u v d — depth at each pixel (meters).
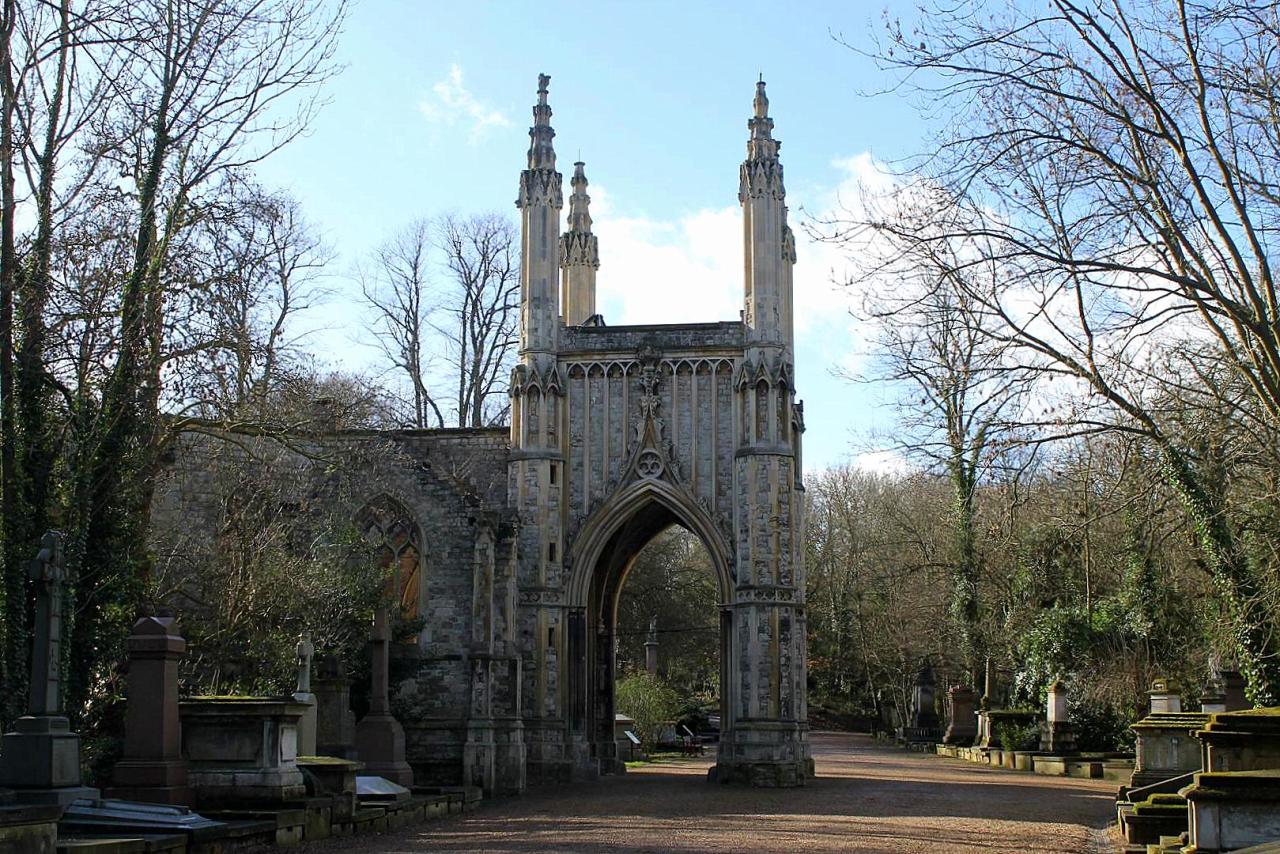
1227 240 21.69
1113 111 21.97
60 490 29.16
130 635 27.89
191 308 30.78
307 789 27.67
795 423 50.03
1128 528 29.80
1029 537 36.44
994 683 65.06
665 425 47.81
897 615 75.62
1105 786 41.97
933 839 26.17
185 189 30.86
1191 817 17.97
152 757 24.38
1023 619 56.97
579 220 55.78
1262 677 26.62
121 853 19.75
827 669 103.94
